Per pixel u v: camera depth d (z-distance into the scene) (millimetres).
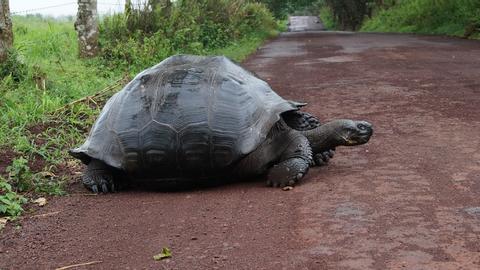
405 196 4945
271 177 5508
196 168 5516
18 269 4020
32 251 4344
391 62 15039
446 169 5668
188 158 5480
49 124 8391
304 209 4805
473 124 7594
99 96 10016
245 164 5559
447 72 12586
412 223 4328
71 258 4156
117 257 4109
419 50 18000
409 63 14602
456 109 8641
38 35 16797
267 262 3830
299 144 5555
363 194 5078
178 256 4035
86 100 9602
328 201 4953
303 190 5332
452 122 7789
